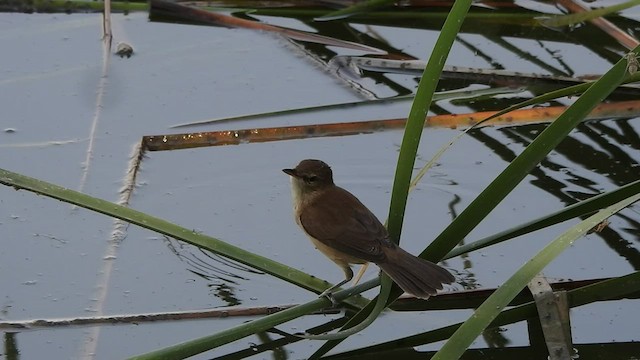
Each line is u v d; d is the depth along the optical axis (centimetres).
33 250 1116
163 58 1559
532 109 1373
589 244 1137
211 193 1230
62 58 1541
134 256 1114
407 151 830
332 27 1695
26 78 1479
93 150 1305
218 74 1516
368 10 1683
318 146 1332
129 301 1037
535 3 1692
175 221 1174
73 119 1380
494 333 996
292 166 1290
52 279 1068
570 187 1258
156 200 1216
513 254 1116
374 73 1534
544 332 924
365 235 898
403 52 1595
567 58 1562
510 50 1598
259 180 1259
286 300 1042
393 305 1023
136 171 1262
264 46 1603
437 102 1459
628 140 1368
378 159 1300
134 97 1441
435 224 1169
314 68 1537
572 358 930
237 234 1151
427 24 1692
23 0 1681
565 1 1662
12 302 1028
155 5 1670
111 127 1362
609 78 801
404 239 1139
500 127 1376
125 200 1195
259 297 1048
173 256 1116
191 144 1322
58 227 1159
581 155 1338
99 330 981
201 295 1048
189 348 813
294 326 1005
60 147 1314
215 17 1655
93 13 1698
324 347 960
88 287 1057
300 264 1098
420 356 956
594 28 1623
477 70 1477
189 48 1593
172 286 1065
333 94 1467
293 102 1445
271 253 1117
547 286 948
